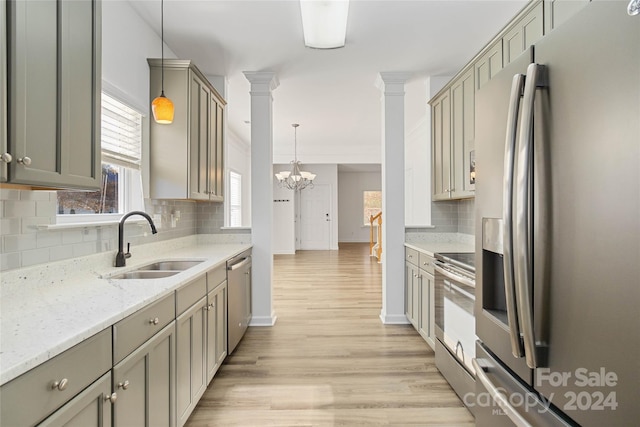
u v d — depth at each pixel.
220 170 3.34
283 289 4.88
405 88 3.91
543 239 0.90
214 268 2.19
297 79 3.62
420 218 5.73
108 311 1.14
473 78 2.59
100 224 1.91
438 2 2.29
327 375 2.37
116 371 1.11
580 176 0.79
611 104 0.71
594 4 0.75
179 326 1.62
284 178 7.11
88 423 0.98
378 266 6.84
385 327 3.31
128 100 2.23
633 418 0.66
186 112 2.53
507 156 1.00
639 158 0.65
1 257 1.32
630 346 0.66
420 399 2.07
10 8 1.00
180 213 3.03
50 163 1.16
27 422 0.77
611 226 0.70
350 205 11.69
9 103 1.00
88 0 1.37
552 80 0.88
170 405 1.52
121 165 2.22
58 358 0.86
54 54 1.18
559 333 0.86
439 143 3.29
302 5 2.17
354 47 2.90
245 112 5.04
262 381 2.29
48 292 1.40
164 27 2.55
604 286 0.72
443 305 2.28
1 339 0.89
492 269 1.32
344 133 6.44
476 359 1.38
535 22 1.88
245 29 2.60
